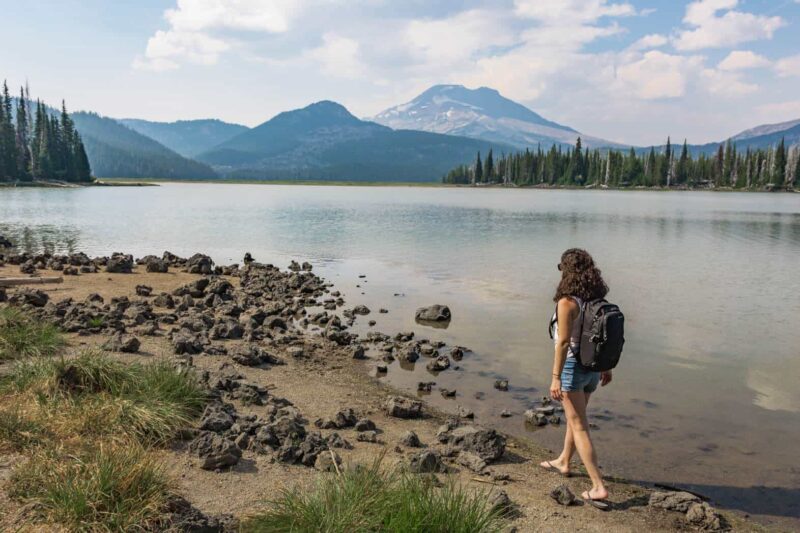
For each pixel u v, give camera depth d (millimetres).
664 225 50438
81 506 4457
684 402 9016
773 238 38812
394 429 7629
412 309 16172
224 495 5250
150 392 7020
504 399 9188
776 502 6062
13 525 4332
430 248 31328
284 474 5793
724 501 6066
